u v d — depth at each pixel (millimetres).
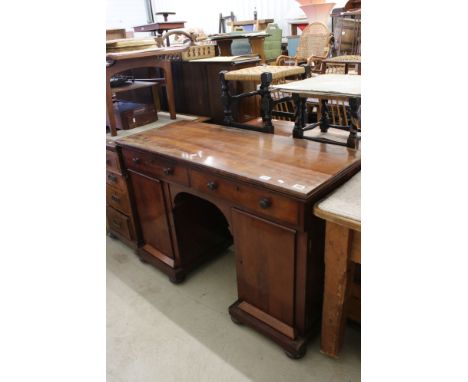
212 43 2316
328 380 1260
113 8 5398
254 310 1436
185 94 2088
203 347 1436
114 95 2115
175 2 5289
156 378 1319
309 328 1321
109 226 2162
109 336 1515
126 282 1846
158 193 1645
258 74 1493
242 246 1334
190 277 1859
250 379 1287
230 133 1624
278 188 1060
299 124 1453
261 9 4414
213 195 1336
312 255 1171
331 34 3039
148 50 1765
